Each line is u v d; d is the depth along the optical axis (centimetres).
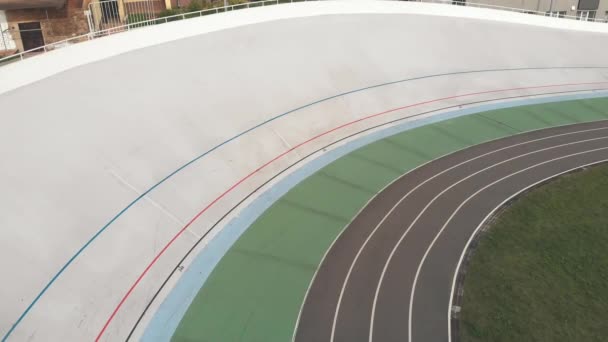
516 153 2259
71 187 1505
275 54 2583
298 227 1661
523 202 1866
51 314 1207
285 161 2036
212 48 2447
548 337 1271
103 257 1389
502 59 3253
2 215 1327
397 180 1978
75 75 1922
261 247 1556
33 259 1288
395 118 2491
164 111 1969
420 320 1304
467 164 2133
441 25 3362
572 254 1592
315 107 2375
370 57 2855
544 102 2891
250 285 1402
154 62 2192
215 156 1914
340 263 1505
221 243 1567
